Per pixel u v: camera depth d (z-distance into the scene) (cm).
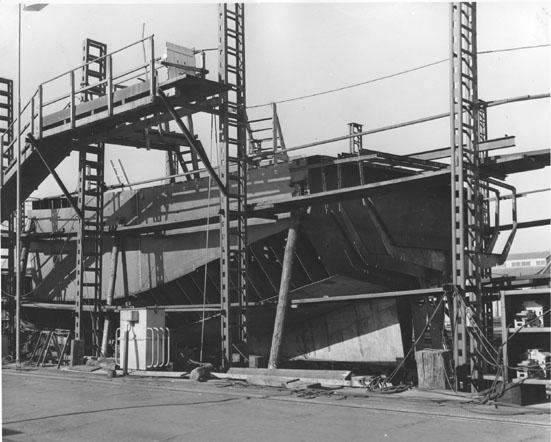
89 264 2420
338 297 1662
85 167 2220
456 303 1302
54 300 2544
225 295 1739
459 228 1335
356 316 1955
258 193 1892
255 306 1858
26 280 2645
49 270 2570
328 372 1447
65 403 1196
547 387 1416
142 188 2250
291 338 2098
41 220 2559
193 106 1705
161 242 2206
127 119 1784
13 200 2178
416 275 1922
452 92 1350
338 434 867
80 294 2150
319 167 1820
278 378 1454
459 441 816
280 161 1973
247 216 1814
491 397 1156
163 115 1780
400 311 1889
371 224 1903
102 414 1062
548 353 1182
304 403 1158
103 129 1895
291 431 893
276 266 1959
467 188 1377
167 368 1792
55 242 2558
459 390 1283
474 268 1361
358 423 946
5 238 2597
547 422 937
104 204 2341
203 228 2080
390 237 1841
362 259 1861
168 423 970
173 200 2158
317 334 2036
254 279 1989
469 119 1392
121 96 1727
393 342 1873
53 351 2416
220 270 1909
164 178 2106
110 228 2234
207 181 2059
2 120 2484
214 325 2106
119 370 1775
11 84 2514
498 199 1503
